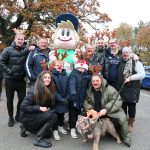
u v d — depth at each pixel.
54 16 8.00
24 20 8.30
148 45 16.19
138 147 2.57
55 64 2.74
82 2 8.61
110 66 2.96
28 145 2.52
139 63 2.88
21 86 3.02
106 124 2.60
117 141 2.65
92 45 3.14
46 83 2.58
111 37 3.07
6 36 8.46
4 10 7.87
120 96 2.84
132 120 3.00
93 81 2.64
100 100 2.68
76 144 2.60
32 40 7.57
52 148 2.48
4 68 2.91
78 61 2.78
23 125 2.63
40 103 2.57
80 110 2.84
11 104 3.01
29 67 2.87
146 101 5.14
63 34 3.24
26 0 7.64
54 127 2.70
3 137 2.70
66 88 2.75
